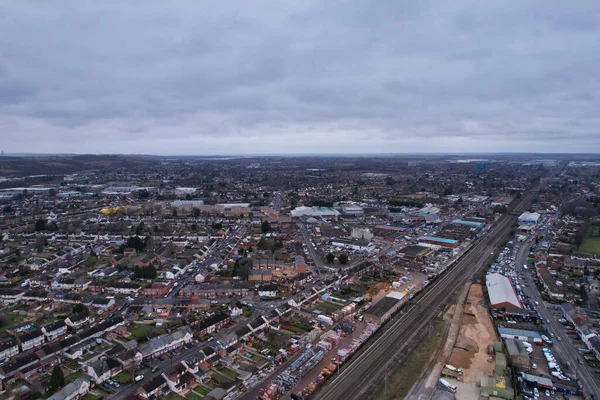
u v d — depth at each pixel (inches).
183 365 4611.2
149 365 4852.4
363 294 7322.8
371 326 5964.6
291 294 7283.5
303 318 6225.4
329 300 7047.2
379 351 5275.6
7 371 4512.8
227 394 4274.1
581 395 4352.9
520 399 4298.7
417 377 4685.0
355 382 4559.5
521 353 4963.1
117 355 4845.0
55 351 5014.8
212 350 5004.9
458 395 4377.5
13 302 6776.6
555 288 7234.3
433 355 5187.0
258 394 4311.0
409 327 5974.4
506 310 6427.2
